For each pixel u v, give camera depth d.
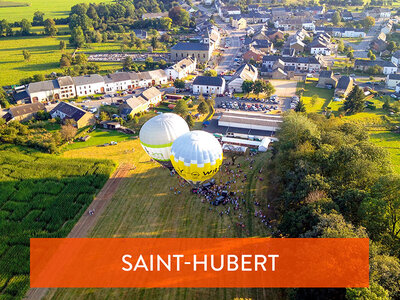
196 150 79.75
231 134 127.31
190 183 89.44
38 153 112.88
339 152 78.88
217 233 76.81
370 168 71.88
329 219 57.62
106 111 145.00
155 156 92.94
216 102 160.88
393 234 62.88
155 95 158.12
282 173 87.56
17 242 75.19
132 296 62.22
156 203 87.50
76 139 124.38
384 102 157.12
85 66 199.25
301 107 138.25
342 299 49.84
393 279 48.91
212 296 61.59
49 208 85.56
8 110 143.12
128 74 180.75
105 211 85.06
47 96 163.00
